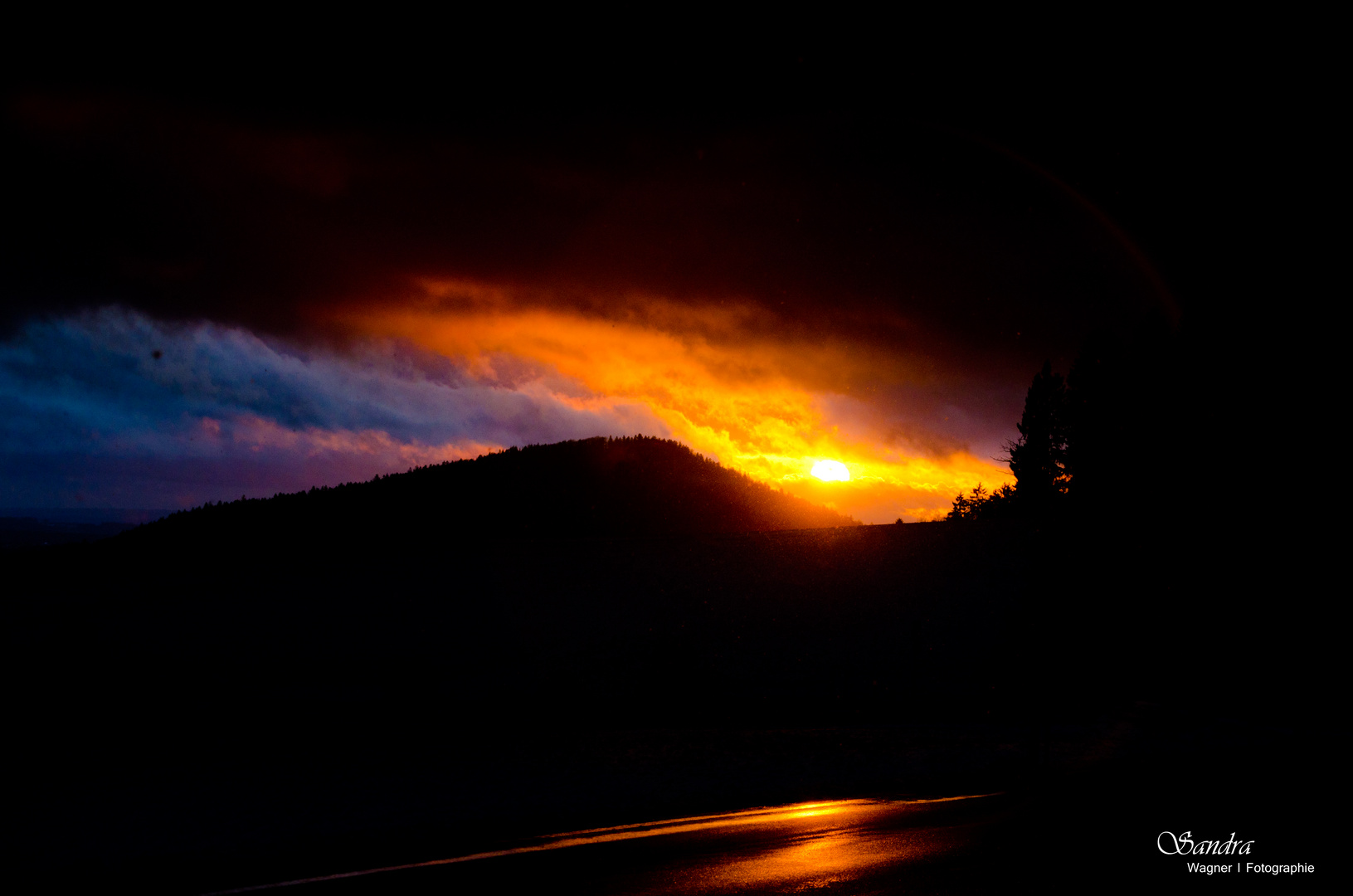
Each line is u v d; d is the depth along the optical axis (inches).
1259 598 656.4
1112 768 411.2
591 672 902.4
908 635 1024.2
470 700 704.4
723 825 313.9
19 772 386.0
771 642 1032.8
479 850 279.3
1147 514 692.7
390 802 342.6
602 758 435.2
